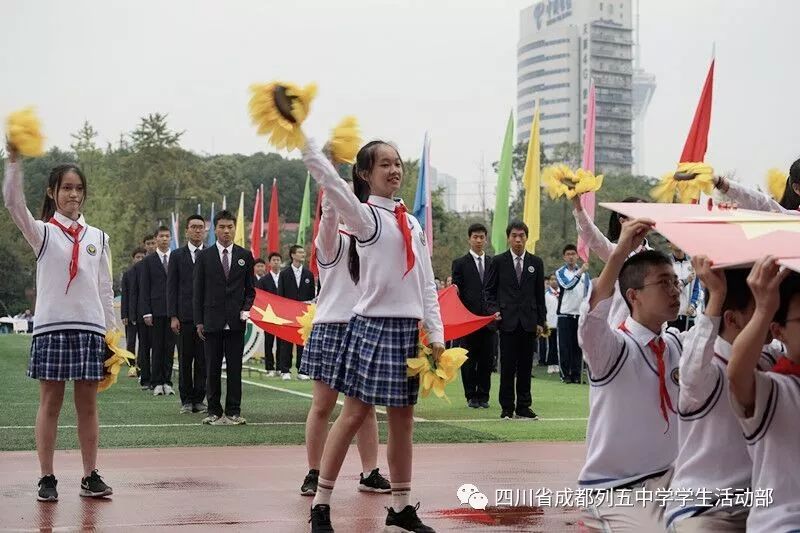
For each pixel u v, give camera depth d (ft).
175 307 41.83
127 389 52.90
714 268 12.18
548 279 71.97
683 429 13.55
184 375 41.50
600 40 433.89
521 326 39.34
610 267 14.38
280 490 23.53
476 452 29.71
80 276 22.07
